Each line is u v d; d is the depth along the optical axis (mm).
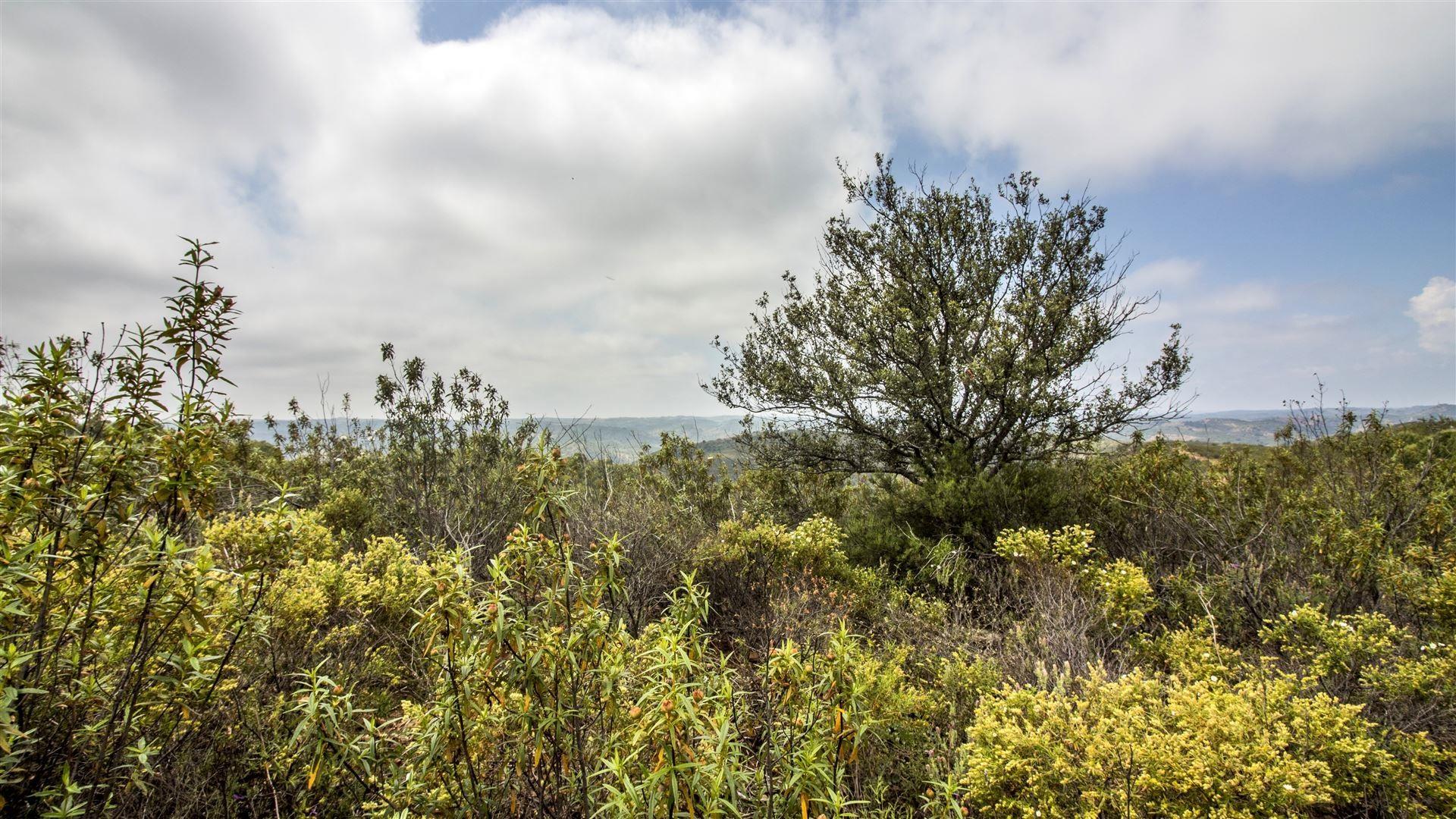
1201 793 2074
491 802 2092
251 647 2570
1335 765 2172
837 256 8109
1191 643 3449
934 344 7363
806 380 7703
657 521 5727
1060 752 2277
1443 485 4688
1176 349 6520
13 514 1797
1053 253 7031
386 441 6121
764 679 2377
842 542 6375
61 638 1917
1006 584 4965
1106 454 6867
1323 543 4199
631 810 1717
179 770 2195
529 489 2324
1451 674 2596
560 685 2131
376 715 2773
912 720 3232
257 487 5855
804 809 1874
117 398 2152
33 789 1863
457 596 2027
